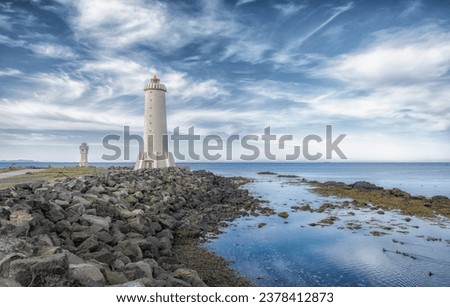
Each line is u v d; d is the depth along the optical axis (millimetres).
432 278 13953
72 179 26438
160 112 54562
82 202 17969
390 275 14219
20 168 56438
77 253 11719
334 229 22375
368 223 24359
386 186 59656
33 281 7695
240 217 26172
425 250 17719
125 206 21312
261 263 15445
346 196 40531
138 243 13688
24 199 15391
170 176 39438
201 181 40844
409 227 23078
